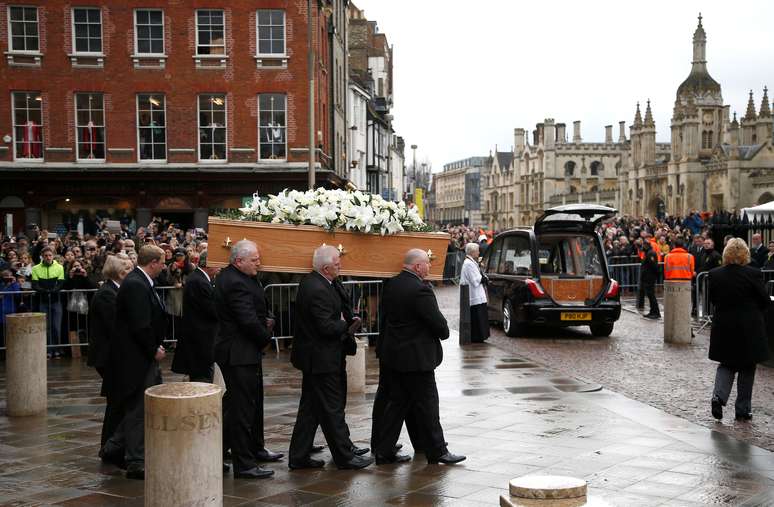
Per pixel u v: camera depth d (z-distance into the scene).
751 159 64.25
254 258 7.06
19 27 30.88
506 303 17.14
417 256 7.37
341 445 7.14
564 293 16.72
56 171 30.58
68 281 14.57
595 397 10.17
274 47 31.47
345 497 6.37
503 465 7.19
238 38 31.23
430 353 7.21
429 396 7.29
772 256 19.70
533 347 15.20
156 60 31.16
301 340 7.14
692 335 16.22
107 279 7.90
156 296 7.36
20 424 9.12
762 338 8.84
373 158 52.06
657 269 20.14
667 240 27.81
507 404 9.75
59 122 30.95
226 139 31.41
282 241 7.79
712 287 9.01
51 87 30.91
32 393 9.57
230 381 6.96
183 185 31.33
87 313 14.47
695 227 32.09
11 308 14.02
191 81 31.25
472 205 170.88
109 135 31.16
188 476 4.90
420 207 54.97
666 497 6.24
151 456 4.94
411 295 7.17
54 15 30.83
